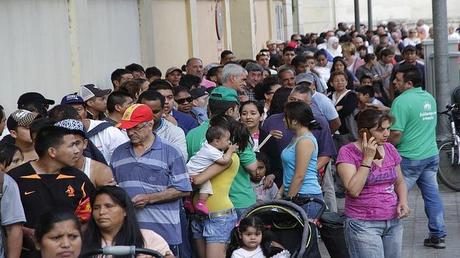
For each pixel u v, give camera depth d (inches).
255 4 1284.4
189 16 923.4
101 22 674.8
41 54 570.6
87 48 636.7
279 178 458.3
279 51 1058.1
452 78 678.5
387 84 870.4
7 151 344.5
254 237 342.6
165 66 850.8
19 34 545.0
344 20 2015.3
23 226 316.2
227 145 402.6
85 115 433.1
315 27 1931.6
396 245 383.9
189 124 496.1
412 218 569.9
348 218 379.6
